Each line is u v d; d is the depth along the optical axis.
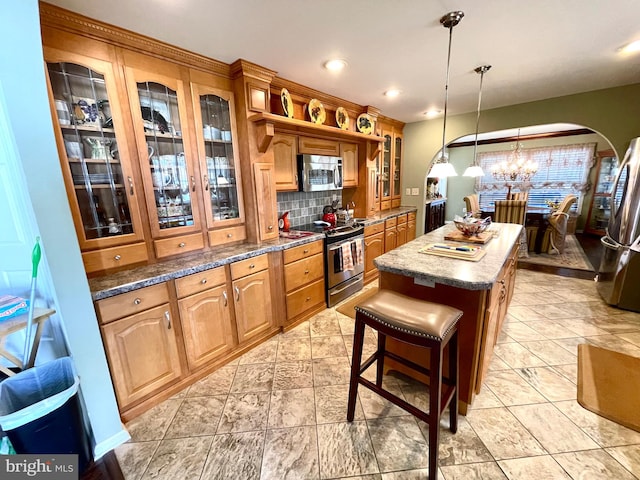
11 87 1.14
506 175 7.13
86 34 1.54
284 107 2.58
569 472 1.31
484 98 3.41
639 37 1.96
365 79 2.66
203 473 1.36
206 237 2.20
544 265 4.40
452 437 1.51
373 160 3.94
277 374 2.06
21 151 1.18
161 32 1.70
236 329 2.22
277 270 2.49
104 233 1.72
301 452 1.45
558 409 1.67
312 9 1.55
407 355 1.89
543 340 2.36
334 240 3.04
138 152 1.78
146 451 1.49
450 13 1.64
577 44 2.07
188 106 2.00
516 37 1.95
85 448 1.41
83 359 1.40
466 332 1.57
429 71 2.51
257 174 2.39
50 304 1.48
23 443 1.22
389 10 1.59
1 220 1.40
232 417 1.69
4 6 1.10
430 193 6.60
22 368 1.37
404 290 1.79
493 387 1.86
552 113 3.45
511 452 1.42
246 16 1.58
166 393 1.83
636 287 2.78
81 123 1.58
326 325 2.76
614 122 3.13
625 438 1.47
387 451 1.44
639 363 2.05
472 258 1.79
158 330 1.74
